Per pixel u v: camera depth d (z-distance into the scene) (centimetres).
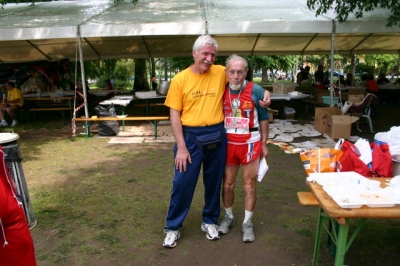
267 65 1794
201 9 963
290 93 959
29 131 868
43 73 1249
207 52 262
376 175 268
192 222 350
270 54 1339
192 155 284
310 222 346
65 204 396
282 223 345
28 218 340
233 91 283
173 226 304
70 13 951
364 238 314
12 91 949
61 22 814
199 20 795
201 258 286
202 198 411
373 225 338
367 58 2664
